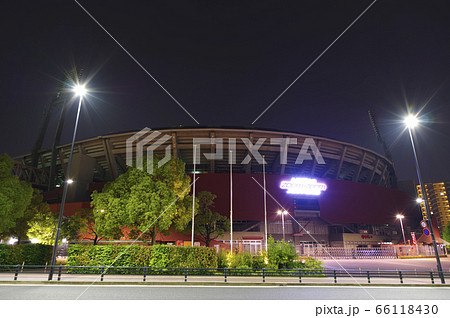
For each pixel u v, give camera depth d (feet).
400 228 252.42
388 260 155.43
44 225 122.83
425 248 187.42
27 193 102.78
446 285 58.18
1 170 91.45
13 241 144.66
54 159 267.59
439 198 507.30
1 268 73.97
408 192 343.05
